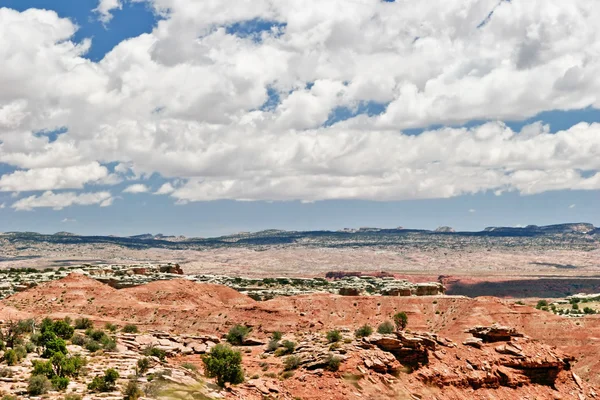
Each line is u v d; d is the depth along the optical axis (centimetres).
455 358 13000
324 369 11400
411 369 12200
